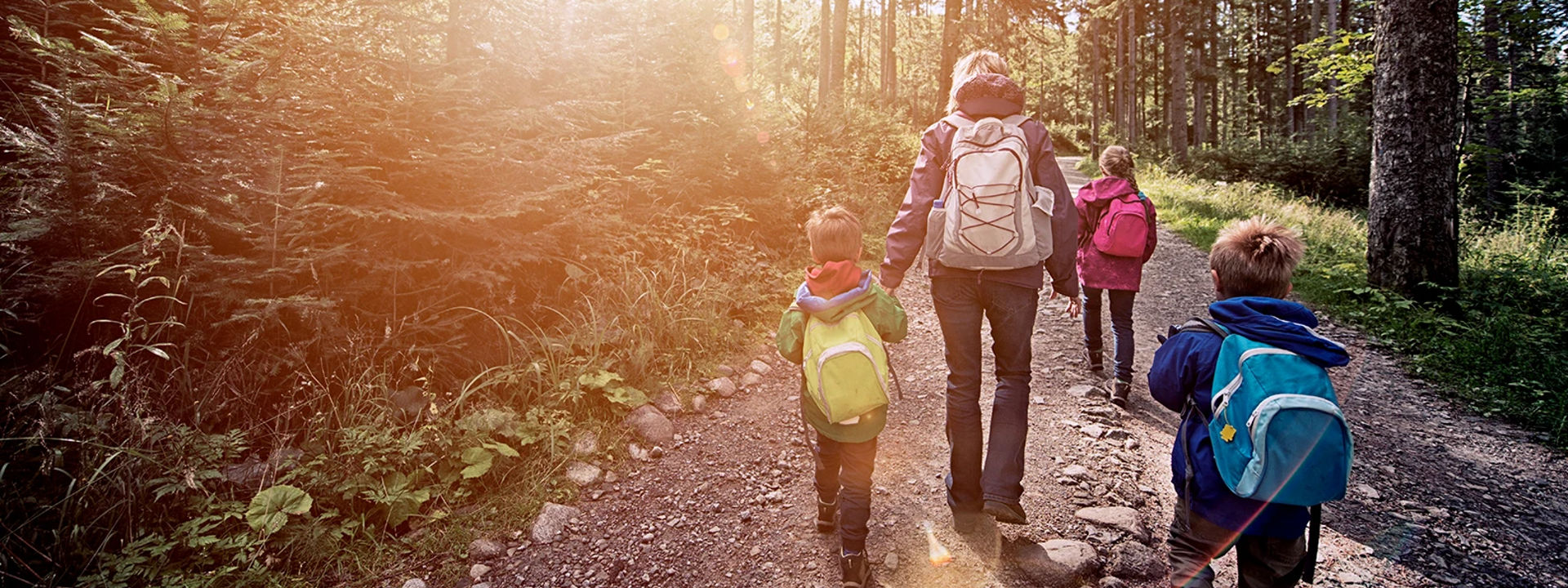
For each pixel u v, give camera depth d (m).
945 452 3.41
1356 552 2.70
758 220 6.52
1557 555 2.73
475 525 2.77
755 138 6.75
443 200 3.78
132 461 2.49
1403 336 5.49
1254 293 2.01
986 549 2.61
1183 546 1.97
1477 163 12.69
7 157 3.14
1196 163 21.44
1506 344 5.04
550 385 3.60
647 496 3.05
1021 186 2.40
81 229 2.84
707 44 6.50
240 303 3.03
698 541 2.74
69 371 2.93
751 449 3.45
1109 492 3.01
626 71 5.57
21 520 2.34
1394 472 3.41
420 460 2.94
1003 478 2.49
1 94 3.17
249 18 3.20
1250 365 1.77
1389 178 6.33
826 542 2.71
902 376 4.44
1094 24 32.59
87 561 2.29
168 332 3.03
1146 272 7.70
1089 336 4.43
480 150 3.62
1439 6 6.07
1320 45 11.61
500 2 3.93
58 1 3.38
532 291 4.35
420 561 2.58
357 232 3.57
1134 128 30.83
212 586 2.32
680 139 6.01
